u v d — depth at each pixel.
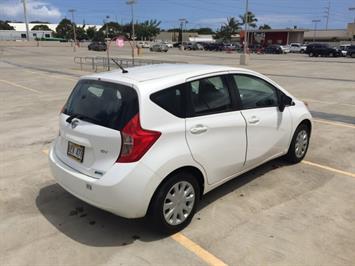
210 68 4.22
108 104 3.63
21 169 5.65
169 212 3.67
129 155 3.37
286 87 15.06
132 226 3.94
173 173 3.63
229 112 4.20
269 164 5.64
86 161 3.68
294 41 83.25
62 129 4.02
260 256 3.39
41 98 12.45
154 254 3.44
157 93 3.55
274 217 4.07
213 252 3.46
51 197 4.66
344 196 4.59
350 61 36.16
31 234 3.81
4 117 9.42
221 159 4.10
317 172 5.35
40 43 78.06
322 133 7.54
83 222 4.03
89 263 3.32
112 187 3.35
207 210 4.22
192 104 3.81
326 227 3.86
